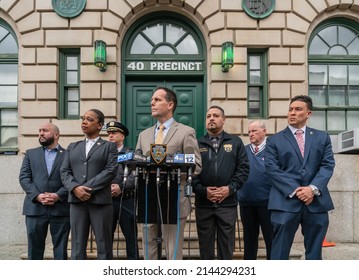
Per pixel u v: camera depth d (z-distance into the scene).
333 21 8.29
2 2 7.71
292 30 7.85
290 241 3.99
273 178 4.09
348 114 8.21
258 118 7.84
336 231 7.28
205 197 4.36
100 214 4.29
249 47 7.84
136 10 7.88
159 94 3.96
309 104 4.23
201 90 8.15
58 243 4.76
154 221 3.52
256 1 7.83
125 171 3.39
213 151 4.48
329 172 4.04
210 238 4.36
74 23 7.70
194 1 7.79
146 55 8.04
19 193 7.20
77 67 7.91
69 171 4.45
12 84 7.97
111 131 5.59
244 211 5.07
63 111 7.79
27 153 4.99
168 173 3.39
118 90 7.80
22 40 7.68
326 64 8.26
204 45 8.05
